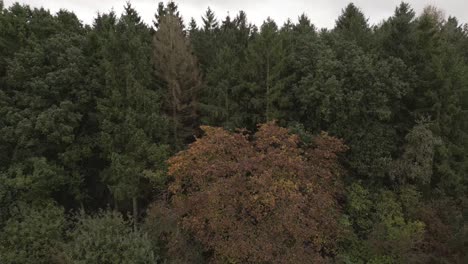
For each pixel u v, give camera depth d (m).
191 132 23.81
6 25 21.72
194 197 15.67
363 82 20.23
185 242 15.70
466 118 20.78
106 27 24.05
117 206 22.14
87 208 23.08
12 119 19.59
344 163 20.61
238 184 15.23
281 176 15.81
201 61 28.25
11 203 18.73
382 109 19.81
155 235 16.23
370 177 20.02
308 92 20.66
